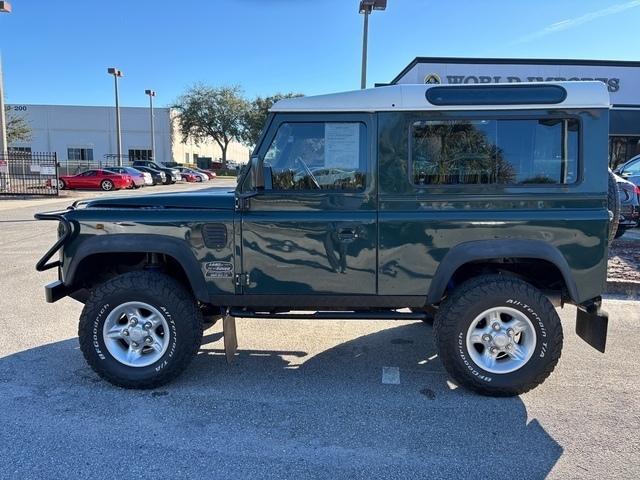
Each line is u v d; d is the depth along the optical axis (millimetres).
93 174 30500
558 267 3621
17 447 3125
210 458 3035
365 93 3719
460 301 3711
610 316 5750
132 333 3910
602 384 4027
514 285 3689
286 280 3801
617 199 3859
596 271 3660
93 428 3359
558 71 20859
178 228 3791
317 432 3332
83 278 4059
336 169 3764
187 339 3887
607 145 3621
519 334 3773
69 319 5660
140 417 3510
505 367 3762
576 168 3658
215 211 3824
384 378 4172
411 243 3705
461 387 3990
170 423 3434
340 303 3830
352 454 3086
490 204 3701
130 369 3900
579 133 3631
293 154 3785
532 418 3508
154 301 3834
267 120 3760
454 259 3682
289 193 3768
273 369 4348
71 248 3869
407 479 2848
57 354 4637
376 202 3744
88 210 3906
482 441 3225
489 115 3660
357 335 5215
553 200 3666
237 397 3822
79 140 65000
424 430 3357
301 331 5324
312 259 3766
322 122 3738
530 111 3635
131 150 65875
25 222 14688
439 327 3791
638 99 21203
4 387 3957
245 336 5164
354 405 3705
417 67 20891
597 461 3010
